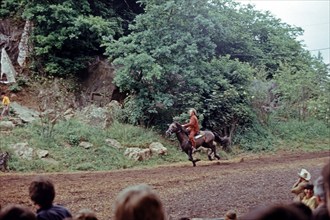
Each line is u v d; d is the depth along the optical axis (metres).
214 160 22.27
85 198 12.55
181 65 26.16
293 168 17.45
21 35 30.42
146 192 2.75
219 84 27.41
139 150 21.91
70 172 18.31
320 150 27.75
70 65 28.89
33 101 27.22
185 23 26.98
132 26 26.94
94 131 23.25
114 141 22.67
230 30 32.44
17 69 29.17
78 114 25.34
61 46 28.67
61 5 28.66
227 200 11.95
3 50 29.06
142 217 2.66
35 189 4.66
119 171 18.36
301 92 32.16
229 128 27.22
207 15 27.50
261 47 38.12
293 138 29.34
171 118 25.88
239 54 34.16
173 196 12.61
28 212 3.29
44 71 29.00
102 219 10.31
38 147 20.67
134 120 25.22
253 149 26.80
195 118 20.88
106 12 31.38
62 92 27.23
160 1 27.09
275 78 32.94
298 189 7.06
